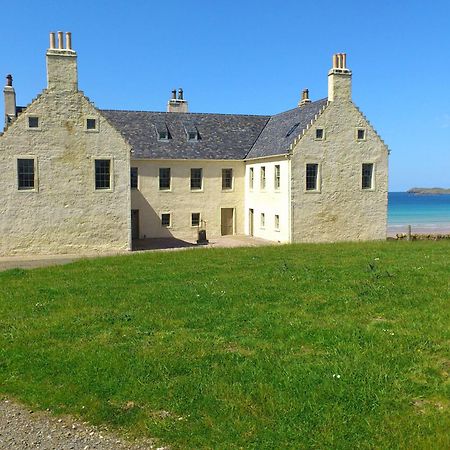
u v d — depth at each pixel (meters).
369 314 14.55
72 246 35.84
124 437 9.15
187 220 46.62
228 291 17.78
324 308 15.30
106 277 21.67
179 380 10.84
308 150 40.75
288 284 18.56
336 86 41.47
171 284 19.47
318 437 8.65
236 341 12.88
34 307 16.78
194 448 8.68
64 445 8.97
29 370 11.77
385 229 43.66
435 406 9.41
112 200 36.59
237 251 29.95
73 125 35.44
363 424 8.93
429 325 13.23
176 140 47.38
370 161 42.81
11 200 34.41
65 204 35.56
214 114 51.53
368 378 10.36
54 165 35.16
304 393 9.98
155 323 14.55
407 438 8.45
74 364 11.90
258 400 9.91
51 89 34.81
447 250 27.84
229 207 48.12
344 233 42.34
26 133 34.41
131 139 45.72
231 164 47.94
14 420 9.86
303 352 11.95
